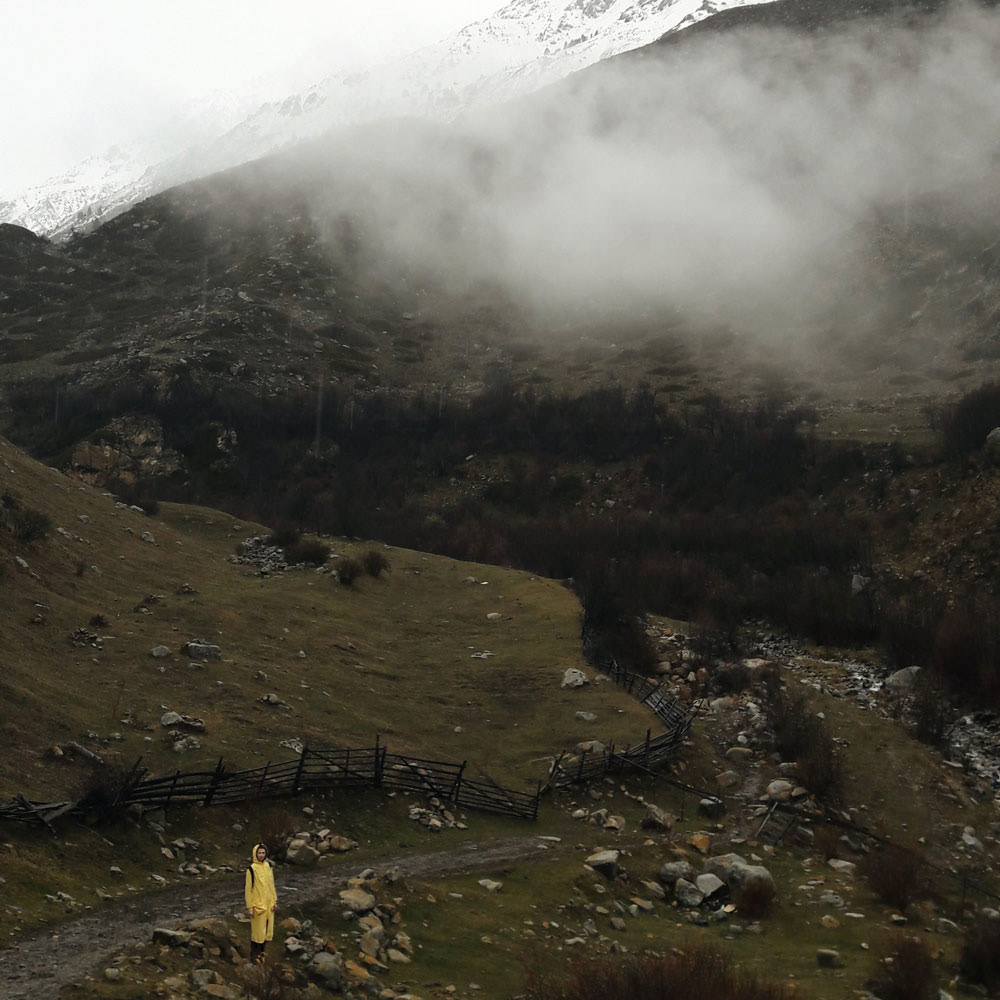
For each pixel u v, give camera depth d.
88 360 153.38
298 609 48.00
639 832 29.86
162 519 67.12
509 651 46.06
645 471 107.06
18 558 38.78
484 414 130.12
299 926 17.94
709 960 18.02
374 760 28.81
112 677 31.36
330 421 131.62
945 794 35.84
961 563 68.19
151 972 14.76
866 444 91.75
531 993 17.36
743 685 44.44
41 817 20.11
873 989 19.89
